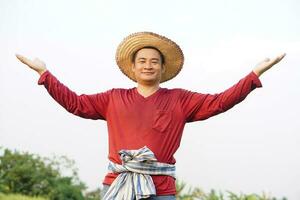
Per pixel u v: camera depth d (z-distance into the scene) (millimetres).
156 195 6246
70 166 24078
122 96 6578
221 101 6453
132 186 6219
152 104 6477
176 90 6660
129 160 6250
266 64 6387
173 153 6414
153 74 6578
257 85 6391
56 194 23047
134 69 6820
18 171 23094
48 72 6582
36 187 23203
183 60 6945
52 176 23656
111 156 6438
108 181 6398
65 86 6617
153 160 6199
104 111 6645
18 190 23000
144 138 6336
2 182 22812
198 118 6594
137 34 6754
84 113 6617
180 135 6520
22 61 6578
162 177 6285
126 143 6359
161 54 6859
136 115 6414
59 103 6594
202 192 21109
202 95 6562
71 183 23891
